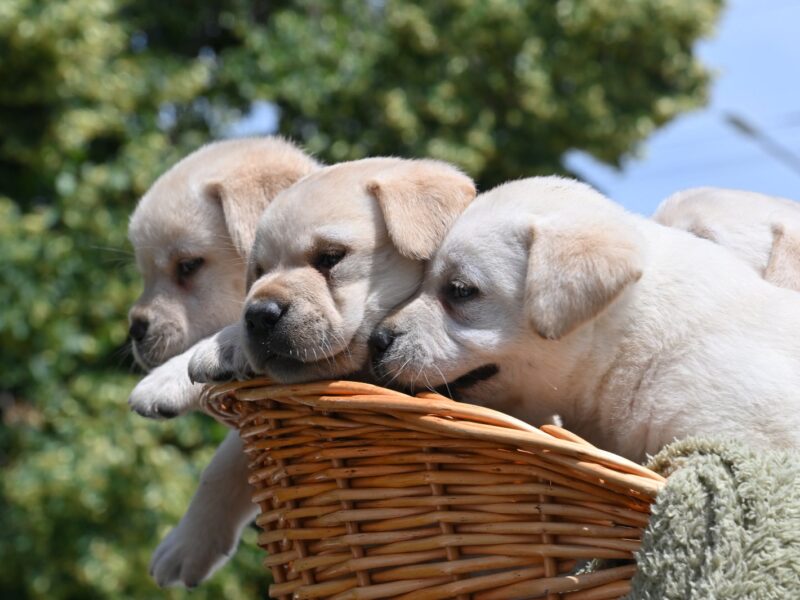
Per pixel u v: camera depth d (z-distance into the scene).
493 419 4.44
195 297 7.27
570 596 4.39
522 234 5.44
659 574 4.15
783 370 5.19
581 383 5.49
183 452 16.11
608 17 19.91
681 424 5.25
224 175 7.12
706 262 5.53
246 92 18.27
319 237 5.74
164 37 19.16
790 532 4.12
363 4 19.12
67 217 15.76
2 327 15.08
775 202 7.69
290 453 4.92
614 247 5.16
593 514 4.36
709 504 4.19
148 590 15.12
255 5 19.59
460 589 4.50
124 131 16.55
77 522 15.05
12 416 15.98
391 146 18.77
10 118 16.05
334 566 4.83
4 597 15.55
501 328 5.43
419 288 5.81
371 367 5.57
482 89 19.48
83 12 15.68
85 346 15.52
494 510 4.48
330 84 18.36
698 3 20.88
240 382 5.18
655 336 5.36
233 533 6.71
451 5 19.05
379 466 4.68
